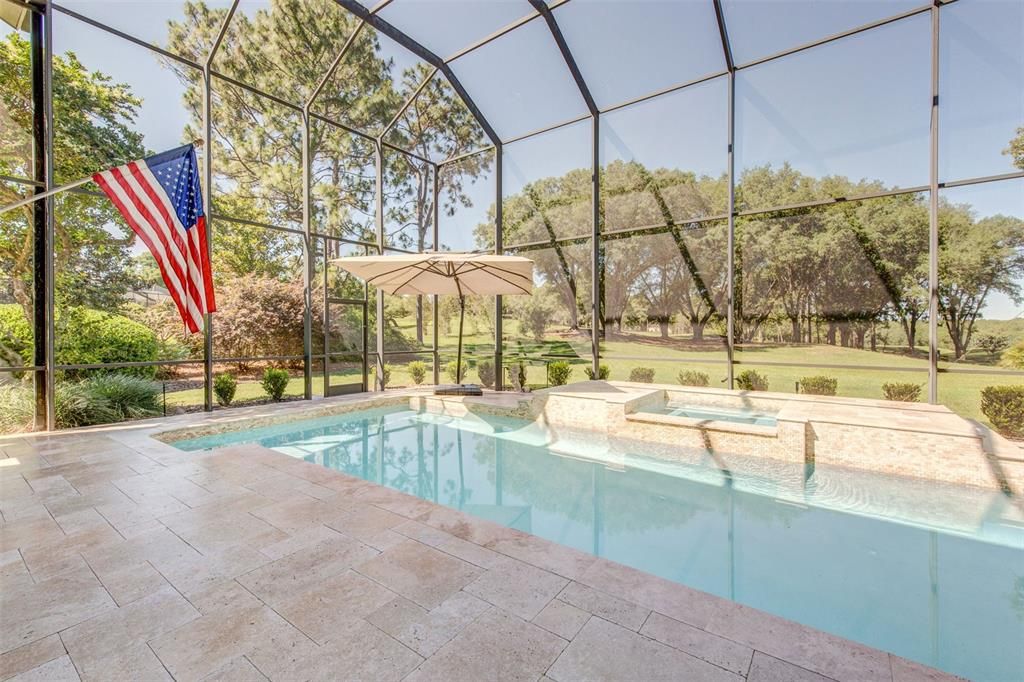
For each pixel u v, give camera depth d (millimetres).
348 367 10977
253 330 9664
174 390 8531
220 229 9289
